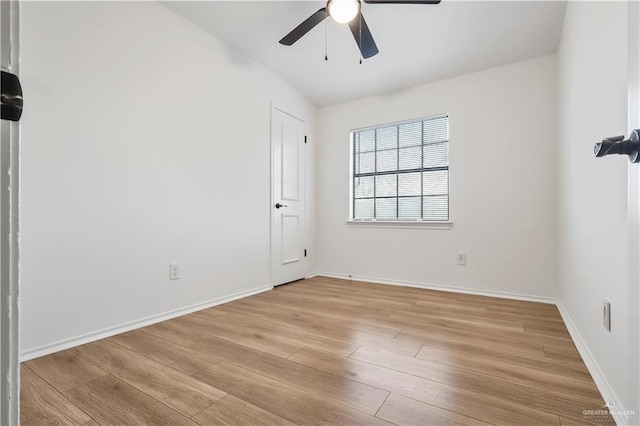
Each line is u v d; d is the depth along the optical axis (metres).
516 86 2.84
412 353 1.62
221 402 1.19
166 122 2.24
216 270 2.59
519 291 2.78
